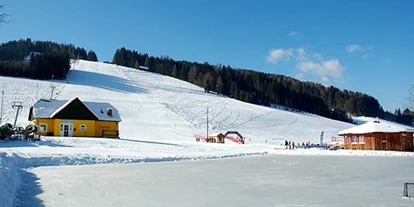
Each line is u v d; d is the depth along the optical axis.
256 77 165.12
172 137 67.12
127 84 120.38
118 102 89.69
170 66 192.25
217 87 141.00
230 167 21.86
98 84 113.38
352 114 171.50
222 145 52.66
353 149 46.62
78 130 50.16
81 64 160.25
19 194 11.57
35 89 92.69
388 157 33.56
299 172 18.98
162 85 132.25
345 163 25.56
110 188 13.16
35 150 25.41
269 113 108.38
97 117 51.53
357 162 26.45
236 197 11.43
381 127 45.00
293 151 41.09
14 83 96.69
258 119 99.19
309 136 89.50
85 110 50.97
